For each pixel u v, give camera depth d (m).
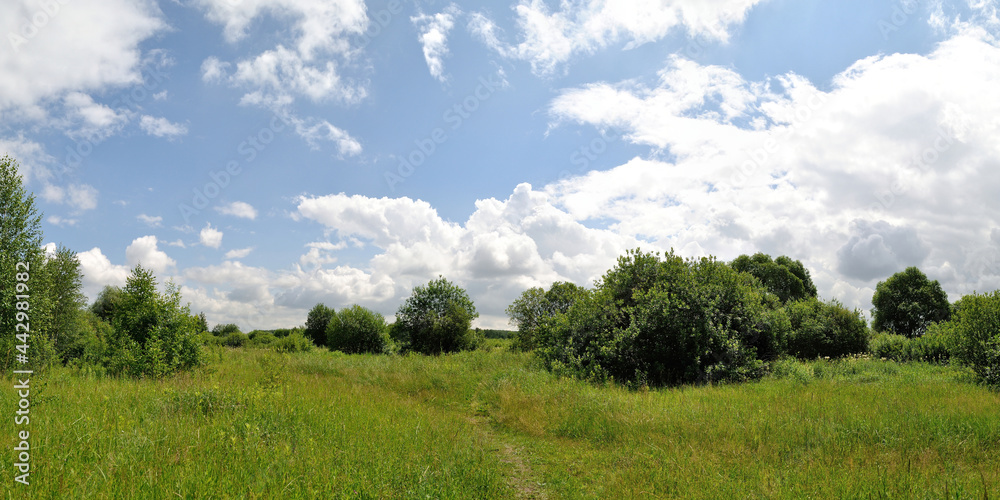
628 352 15.90
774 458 6.86
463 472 5.93
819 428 7.96
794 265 44.12
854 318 25.17
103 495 4.18
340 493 4.77
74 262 24.28
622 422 8.97
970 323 14.45
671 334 15.91
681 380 15.51
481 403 12.09
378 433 7.36
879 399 10.59
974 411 9.20
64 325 22.28
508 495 5.80
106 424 6.64
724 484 5.70
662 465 6.65
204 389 9.05
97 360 16.62
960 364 15.16
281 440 6.47
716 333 15.55
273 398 8.73
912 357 21.52
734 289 17.23
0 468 4.72
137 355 13.45
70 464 5.02
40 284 17.81
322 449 6.24
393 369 16.97
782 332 17.86
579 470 7.00
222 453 5.76
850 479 5.64
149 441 5.89
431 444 7.06
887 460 6.61
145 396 8.99
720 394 11.80
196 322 14.95
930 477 5.94
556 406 10.40
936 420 8.28
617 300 17.75
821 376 15.58
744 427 8.21
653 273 18.00
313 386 12.27
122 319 14.42
